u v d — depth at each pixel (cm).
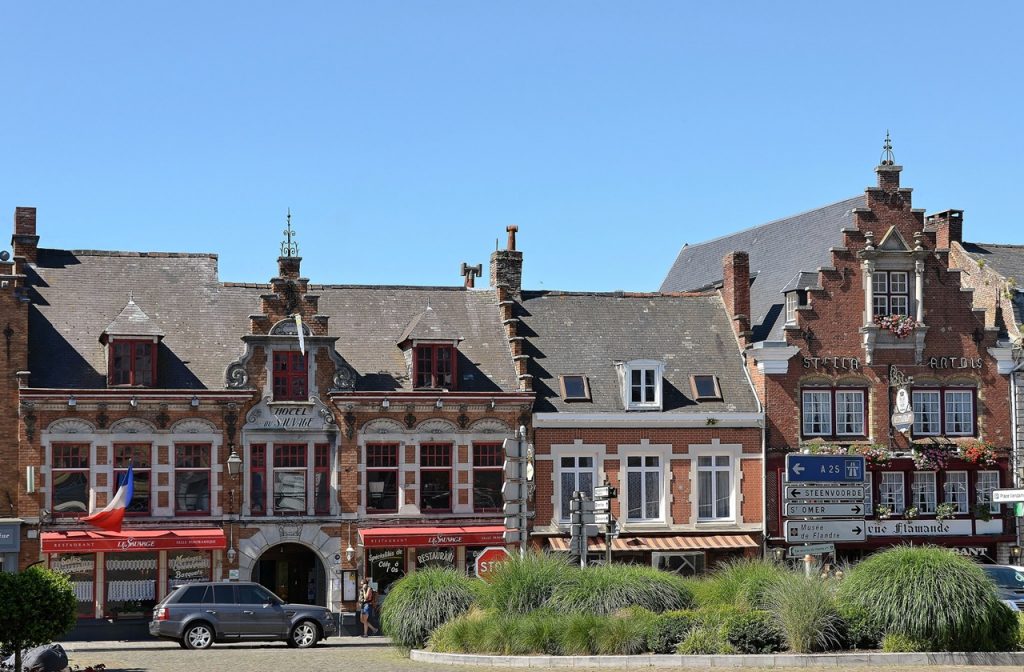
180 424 4269
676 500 4588
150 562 4209
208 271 4666
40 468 4144
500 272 4941
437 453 4472
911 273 4806
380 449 4431
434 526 4425
